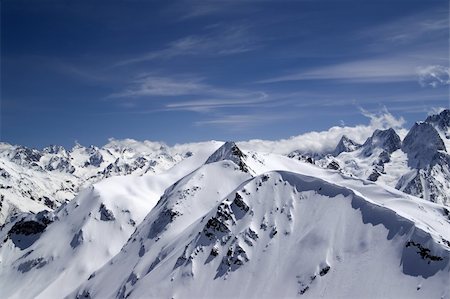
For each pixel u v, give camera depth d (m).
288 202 156.00
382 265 117.38
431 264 110.31
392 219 126.31
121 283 186.38
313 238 136.62
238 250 147.75
